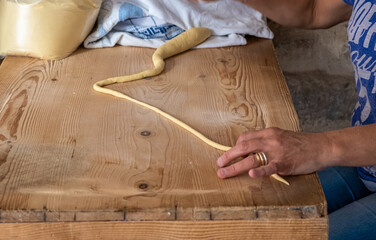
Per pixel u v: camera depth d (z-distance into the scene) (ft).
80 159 3.10
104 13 4.60
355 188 4.24
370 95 3.84
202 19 4.82
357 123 4.10
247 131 3.44
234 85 4.09
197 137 3.36
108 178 2.93
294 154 3.03
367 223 3.70
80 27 4.39
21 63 4.36
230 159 3.04
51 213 2.68
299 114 6.42
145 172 3.00
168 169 3.03
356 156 3.09
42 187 2.84
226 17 4.97
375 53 3.74
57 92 3.88
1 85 3.96
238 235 2.79
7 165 3.01
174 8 4.72
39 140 3.27
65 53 4.44
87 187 2.85
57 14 4.24
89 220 2.70
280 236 2.81
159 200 2.76
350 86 6.20
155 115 3.61
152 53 4.61
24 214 2.67
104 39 4.69
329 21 4.75
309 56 6.07
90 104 3.73
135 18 4.70
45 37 4.30
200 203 2.75
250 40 4.99
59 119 3.51
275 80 4.20
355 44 3.93
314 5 4.77
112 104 3.74
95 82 4.06
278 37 5.98
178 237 2.78
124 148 3.22
